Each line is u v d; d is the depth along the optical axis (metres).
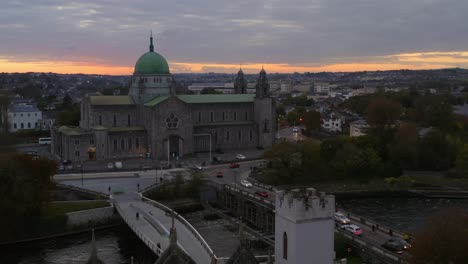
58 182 150.12
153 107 188.50
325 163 183.25
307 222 51.69
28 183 116.62
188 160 189.88
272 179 169.00
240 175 167.50
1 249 110.31
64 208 125.81
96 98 196.75
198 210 143.00
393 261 82.88
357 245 92.75
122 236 119.38
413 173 190.00
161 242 98.94
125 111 199.75
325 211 52.31
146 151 192.38
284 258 54.12
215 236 115.56
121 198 134.50
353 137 199.75
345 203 157.50
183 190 148.75
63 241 115.69
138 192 139.88
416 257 71.25
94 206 128.38
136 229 108.56
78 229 121.88
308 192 55.09
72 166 174.12
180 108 194.00
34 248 110.75
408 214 142.38
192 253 91.56
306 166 176.88
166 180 151.38
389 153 193.88
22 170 118.19
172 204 142.75
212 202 151.12
